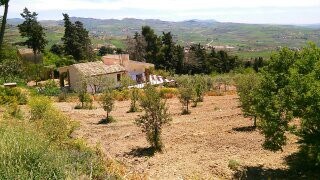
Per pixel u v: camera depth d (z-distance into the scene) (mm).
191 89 28219
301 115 14391
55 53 98500
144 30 97562
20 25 80750
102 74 49312
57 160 7141
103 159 12398
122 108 30609
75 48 93062
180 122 24172
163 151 17703
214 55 98500
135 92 29266
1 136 7770
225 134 20859
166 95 37625
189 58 92938
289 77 15289
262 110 15547
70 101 35344
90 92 44406
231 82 47969
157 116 18031
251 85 22062
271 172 15164
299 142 15070
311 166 15492
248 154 17484
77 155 9320
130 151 17531
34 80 56719
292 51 16250
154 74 62969
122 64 59844
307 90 13984
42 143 8047
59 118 13977
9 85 31609
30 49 84625
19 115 18656
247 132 21188
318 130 14211
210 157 16906
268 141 15383
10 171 6301
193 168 15312
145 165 15508
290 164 16109
